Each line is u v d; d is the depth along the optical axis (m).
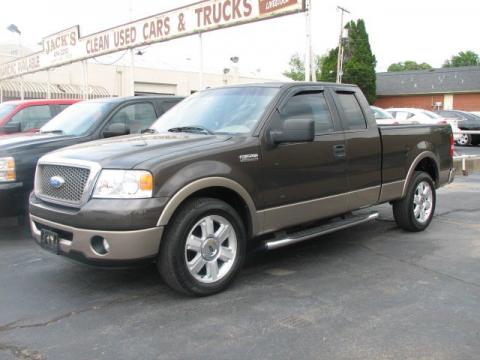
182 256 4.16
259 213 4.68
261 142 4.68
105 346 3.50
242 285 4.69
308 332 3.68
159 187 4.00
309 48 10.07
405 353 3.36
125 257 3.95
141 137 4.99
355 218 5.77
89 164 4.13
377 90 48.84
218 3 12.20
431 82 47.16
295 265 5.30
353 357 3.31
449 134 7.25
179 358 3.33
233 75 34.25
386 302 4.24
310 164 5.07
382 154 5.93
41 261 5.48
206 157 4.30
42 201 4.58
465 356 3.31
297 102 5.18
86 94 19.56
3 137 7.43
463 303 4.21
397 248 5.93
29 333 3.72
